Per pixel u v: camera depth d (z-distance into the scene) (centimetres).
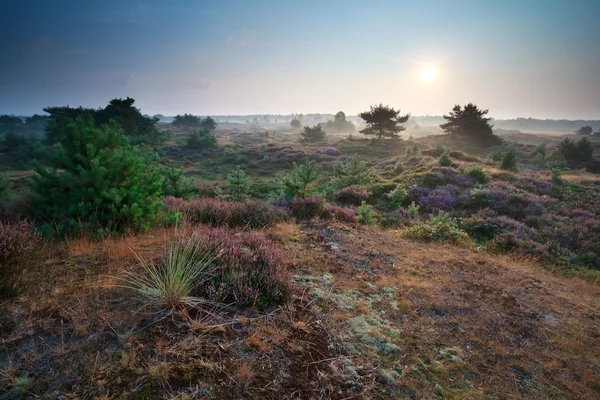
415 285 537
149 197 647
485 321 452
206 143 6900
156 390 233
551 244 1151
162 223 655
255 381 263
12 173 3872
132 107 7619
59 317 295
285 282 415
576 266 1000
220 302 361
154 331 294
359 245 732
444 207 1767
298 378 280
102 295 338
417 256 716
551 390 329
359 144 6944
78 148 594
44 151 573
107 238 517
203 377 254
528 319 481
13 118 13950
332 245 699
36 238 432
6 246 364
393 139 7638
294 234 744
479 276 645
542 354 393
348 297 455
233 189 1752
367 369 312
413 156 3738
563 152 5269
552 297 599
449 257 749
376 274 569
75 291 341
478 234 1311
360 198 1925
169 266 358
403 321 418
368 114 7469
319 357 314
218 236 512
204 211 802
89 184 582
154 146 6675
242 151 6062
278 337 324
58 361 243
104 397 218
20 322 281
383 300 468
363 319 400
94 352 257
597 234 1315
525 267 834
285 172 4319
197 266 395
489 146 7438
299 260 571
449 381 318
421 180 2280
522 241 1142
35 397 211
